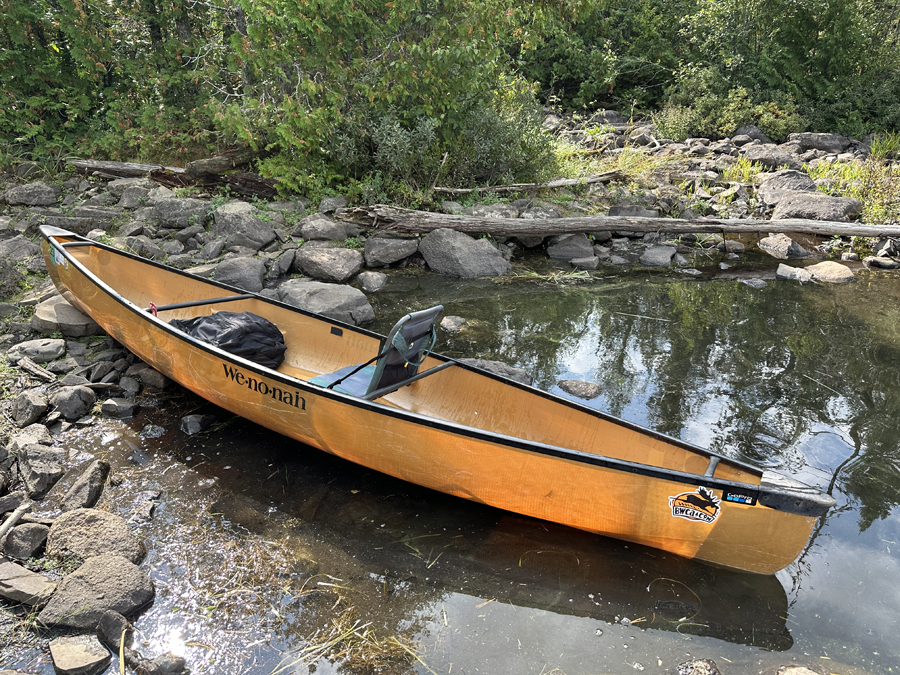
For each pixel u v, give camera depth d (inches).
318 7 343.0
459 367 173.6
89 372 193.3
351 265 303.1
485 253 330.3
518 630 113.5
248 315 189.5
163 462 157.5
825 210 413.4
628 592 123.8
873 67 699.4
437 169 390.0
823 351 241.3
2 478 142.7
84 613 108.7
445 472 139.6
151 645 106.8
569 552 134.6
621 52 767.7
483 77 384.5
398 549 132.8
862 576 129.2
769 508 117.1
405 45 366.3
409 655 107.0
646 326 264.8
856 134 648.4
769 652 110.5
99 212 319.3
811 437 179.9
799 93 677.9
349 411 143.2
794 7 669.9
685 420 187.9
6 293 240.5
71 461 155.5
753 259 376.8
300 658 105.4
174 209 323.6
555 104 760.3
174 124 407.5
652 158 520.4
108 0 404.5
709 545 125.6
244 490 148.8
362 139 373.1
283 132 343.6
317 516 141.4
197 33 441.1
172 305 189.6
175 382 195.5
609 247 385.1
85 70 403.2
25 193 331.9
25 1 382.0
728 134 636.1
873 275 346.9
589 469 126.3
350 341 192.5
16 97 392.5
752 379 216.8
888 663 108.9
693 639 112.9
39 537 126.4
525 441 128.7
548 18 407.5
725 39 709.9
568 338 249.8
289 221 339.9
